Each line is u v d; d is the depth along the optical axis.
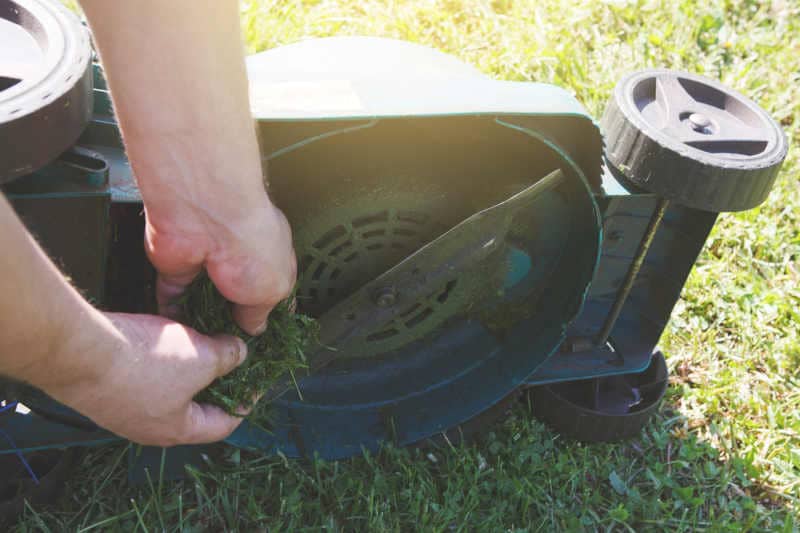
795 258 2.91
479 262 1.98
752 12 3.97
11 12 1.51
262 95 1.56
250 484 2.08
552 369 2.21
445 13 3.75
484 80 1.75
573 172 1.79
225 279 1.34
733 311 2.68
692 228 2.04
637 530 2.13
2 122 1.21
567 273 2.04
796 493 2.21
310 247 1.82
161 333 1.35
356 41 2.30
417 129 1.70
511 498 2.12
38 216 1.43
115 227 1.67
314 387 2.17
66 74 1.33
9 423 1.84
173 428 1.41
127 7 1.07
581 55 3.61
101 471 2.06
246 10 3.49
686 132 1.85
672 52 3.64
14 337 1.01
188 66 1.12
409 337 2.10
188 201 1.24
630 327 2.32
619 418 2.21
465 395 2.19
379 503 2.06
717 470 2.24
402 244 1.89
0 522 1.90
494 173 1.83
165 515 2.00
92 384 1.19
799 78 3.62
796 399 2.42
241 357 1.55
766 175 1.81
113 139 1.66
